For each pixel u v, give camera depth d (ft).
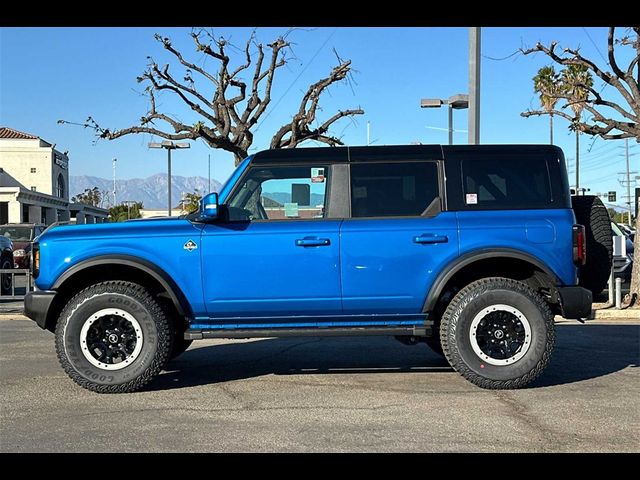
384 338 30.14
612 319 36.96
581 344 28.19
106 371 19.44
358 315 19.97
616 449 14.39
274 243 19.57
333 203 20.02
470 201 20.06
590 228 21.22
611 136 39.37
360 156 20.27
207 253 19.56
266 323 20.04
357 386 20.44
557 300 19.77
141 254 19.58
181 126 49.39
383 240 19.58
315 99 50.44
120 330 19.66
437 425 16.12
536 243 19.66
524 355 19.43
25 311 19.81
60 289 20.15
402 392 19.54
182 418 16.97
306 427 16.06
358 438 15.20
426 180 20.20
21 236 68.39
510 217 19.81
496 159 20.34
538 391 19.53
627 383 20.61
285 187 20.17
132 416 17.20
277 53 49.60
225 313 19.79
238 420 16.74
